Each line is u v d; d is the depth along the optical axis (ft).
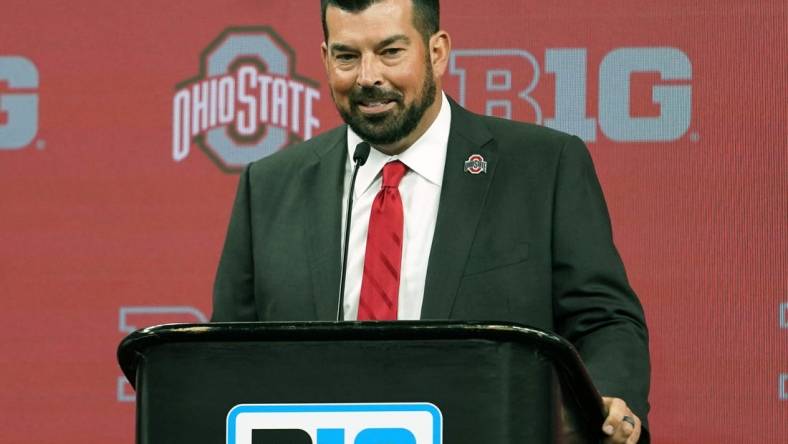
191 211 35.81
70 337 35.58
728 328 33.99
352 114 23.48
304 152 25.76
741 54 34.60
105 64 36.29
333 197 24.52
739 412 33.81
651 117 34.76
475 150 24.43
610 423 17.51
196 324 15.90
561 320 23.71
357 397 15.64
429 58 23.66
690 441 33.91
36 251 35.83
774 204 34.14
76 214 35.88
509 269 23.24
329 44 23.57
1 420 35.42
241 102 36.04
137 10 36.40
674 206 34.45
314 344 15.76
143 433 16.03
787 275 33.88
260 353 15.84
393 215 23.76
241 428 15.79
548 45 35.27
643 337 22.66
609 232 24.18
